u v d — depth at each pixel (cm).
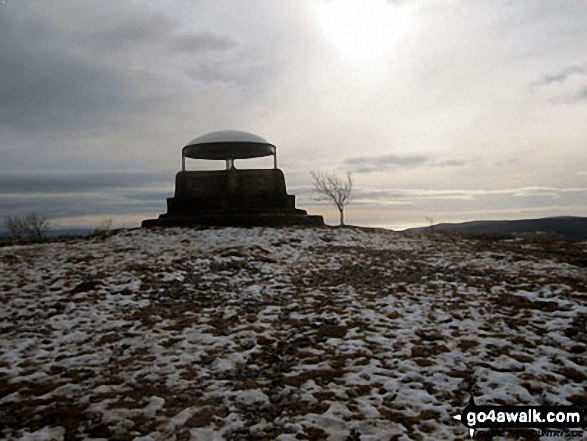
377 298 1073
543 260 1533
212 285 1173
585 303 1007
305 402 607
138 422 557
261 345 809
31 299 1045
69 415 574
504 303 1026
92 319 932
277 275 1280
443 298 1071
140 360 745
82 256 1452
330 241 1833
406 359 741
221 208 2167
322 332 861
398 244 1877
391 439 525
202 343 816
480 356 749
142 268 1276
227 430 542
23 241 2003
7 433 533
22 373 698
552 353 759
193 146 2298
